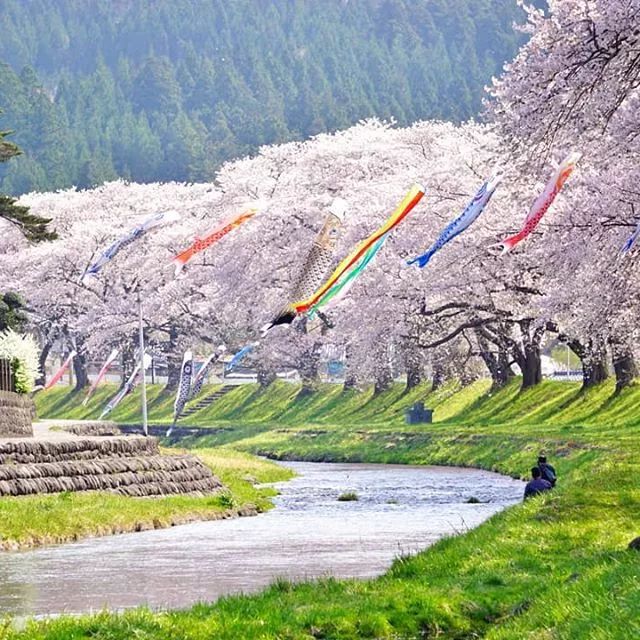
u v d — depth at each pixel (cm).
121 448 7144
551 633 2736
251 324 18125
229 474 9256
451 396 16225
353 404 17700
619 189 8056
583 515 4459
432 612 3297
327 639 3136
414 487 9050
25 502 5875
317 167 18012
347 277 4300
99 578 4306
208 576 4341
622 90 7150
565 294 9388
